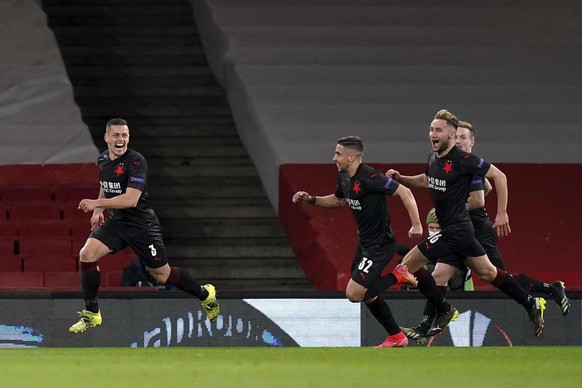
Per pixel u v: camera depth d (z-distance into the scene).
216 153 63.19
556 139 62.59
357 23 70.31
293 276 55.56
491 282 34.88
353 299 33.75
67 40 69.88
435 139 33.56
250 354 30.09
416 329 34.97
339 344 37.03
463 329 37.41
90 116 65.19
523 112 64.44
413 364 25.17
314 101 63.38
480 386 19.36
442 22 71.31
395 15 71.38
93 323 33.97
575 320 38.09
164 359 27.48
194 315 36.81
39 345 36.78
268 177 59.97
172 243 57.34
